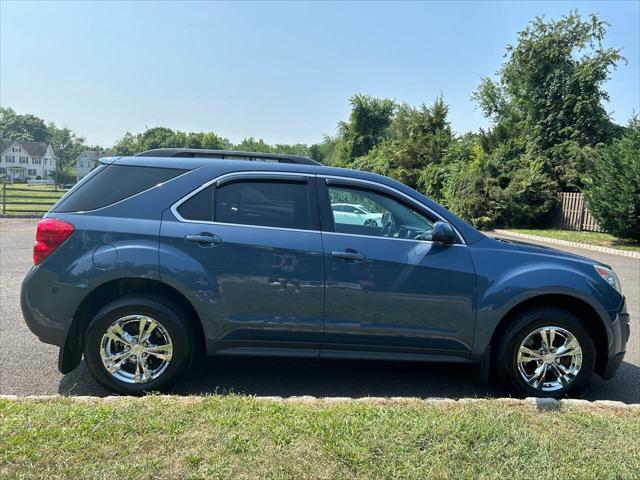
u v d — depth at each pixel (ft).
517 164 75.82
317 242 12.81
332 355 13.09
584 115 83.71
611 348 13.21
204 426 9.87
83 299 12.35
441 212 13.53
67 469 8.29
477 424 10.21
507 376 13.16
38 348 16.40
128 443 9.14
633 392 14.19
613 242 53.78
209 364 15.37
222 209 12.98
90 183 13.20
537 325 12.98
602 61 82.28
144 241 12.46
